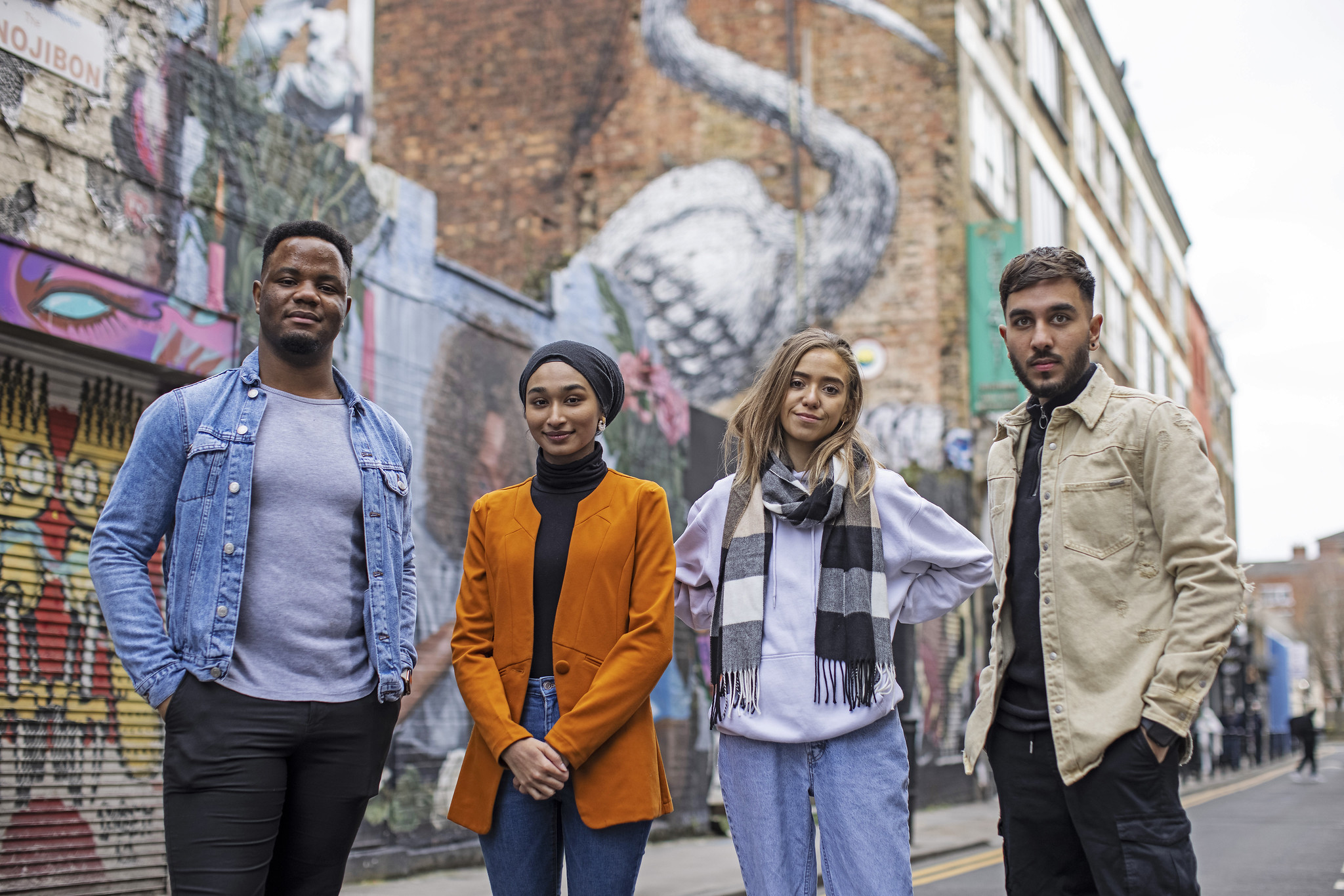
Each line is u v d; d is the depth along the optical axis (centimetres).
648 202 1848
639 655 350
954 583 380
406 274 877
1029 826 348
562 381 364
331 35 1580
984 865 1036
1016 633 355
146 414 340
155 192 667
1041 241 2289
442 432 909
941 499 1741
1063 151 2505
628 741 353
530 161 1870
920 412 1764
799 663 355
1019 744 350
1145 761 323
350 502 346
